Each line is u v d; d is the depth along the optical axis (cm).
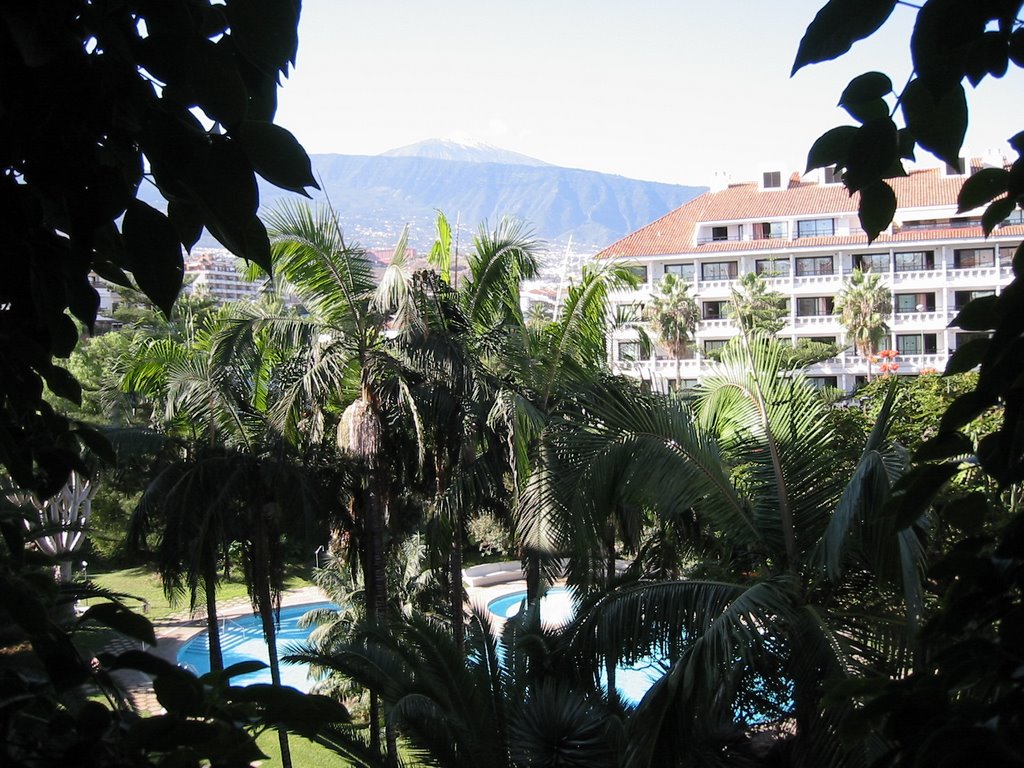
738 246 5681
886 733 172
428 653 977
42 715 145
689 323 5091
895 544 748
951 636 191
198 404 1583
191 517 1501
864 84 153
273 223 1373
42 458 188
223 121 118
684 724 743
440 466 1473
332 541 1670
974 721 152
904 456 761
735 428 955
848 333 5166
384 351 1470
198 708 138
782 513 905
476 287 1516
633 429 897
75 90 115
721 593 852
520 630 1010
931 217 5203
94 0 115
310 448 1538
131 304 3067
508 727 901
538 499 1209
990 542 200
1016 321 151
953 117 150
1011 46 138
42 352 157
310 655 978
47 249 130
